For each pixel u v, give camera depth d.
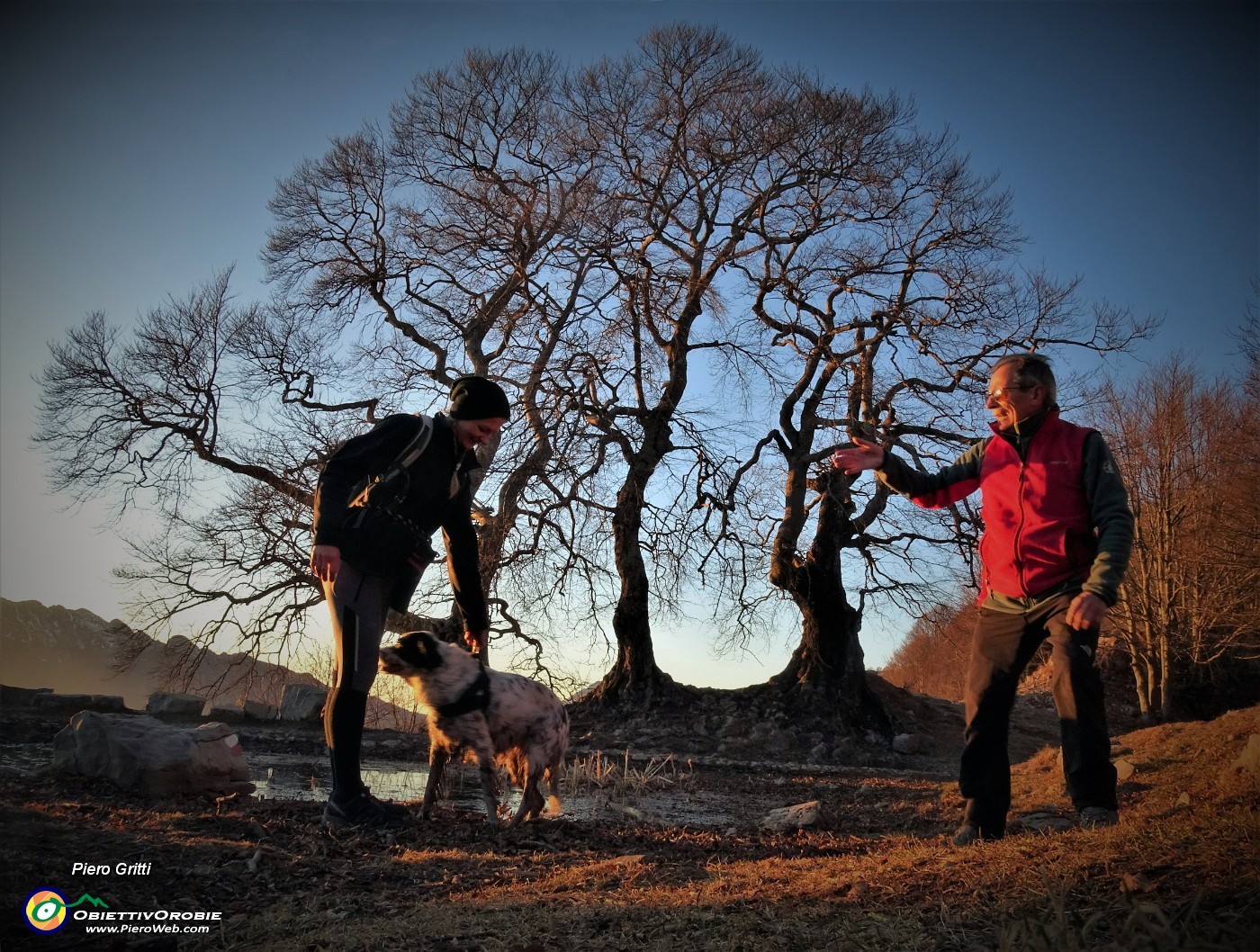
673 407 22.30
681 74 22.33
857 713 21.98
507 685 6.48
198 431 20.16
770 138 21.56
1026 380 4.28
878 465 4.65
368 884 4.34
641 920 3.34
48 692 15.93
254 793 7.39
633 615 22.53
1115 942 2.48
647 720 21.42
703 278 22.64
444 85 21.70
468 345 21.11
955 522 21.66
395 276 21.83
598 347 21.30
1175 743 7.36
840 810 9.28
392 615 19.38
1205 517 25.36
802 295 23.00
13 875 3.95
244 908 3.87
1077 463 4.15
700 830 7.43
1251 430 23.36
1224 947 2.35
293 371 20.80
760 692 22.67
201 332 20.08
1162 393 26.88
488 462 19.02
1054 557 4.17
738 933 3.06
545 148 21.95
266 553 19.59
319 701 17.66
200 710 17.47
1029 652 4.34
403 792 9.91
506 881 4.41
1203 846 3.31
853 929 3.00
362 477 5.74
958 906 3.13
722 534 21.80
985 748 4.36
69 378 19.58
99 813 5.62
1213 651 28.05
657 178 23.06
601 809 9.66
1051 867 3.33
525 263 21.23
